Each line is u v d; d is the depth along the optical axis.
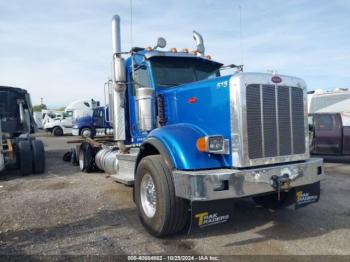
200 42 6.61
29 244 4.42
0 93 11.07
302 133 4.86
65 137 29.70
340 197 6.70
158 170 4.41
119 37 6.09
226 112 4.37
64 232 4.83
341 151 11.34
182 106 5.12
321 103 16.38
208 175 3.98
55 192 7.19
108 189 7.36
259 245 4.36
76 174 9.49
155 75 5.86
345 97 15.55
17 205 6.21
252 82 4.33
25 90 11.72
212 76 6.44
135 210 5.83
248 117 4.28
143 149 5.01
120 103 6.43
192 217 4.07
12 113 11.30
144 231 4.84
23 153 9.34
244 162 4.23
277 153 4.52
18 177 9.21
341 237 4.60
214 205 4.16
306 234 4.72
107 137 10.02
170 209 4.31
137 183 4.94
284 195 5.12
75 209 5.91
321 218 5.39
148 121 5.62
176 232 4.55
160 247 4.30
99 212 5.73
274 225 5.08
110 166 7.56
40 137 29.72
